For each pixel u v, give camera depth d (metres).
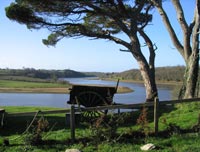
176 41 19.44
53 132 12.97
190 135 11.84
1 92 76.56
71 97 18.30
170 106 17.59
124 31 22.06
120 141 11.38
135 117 14.93
